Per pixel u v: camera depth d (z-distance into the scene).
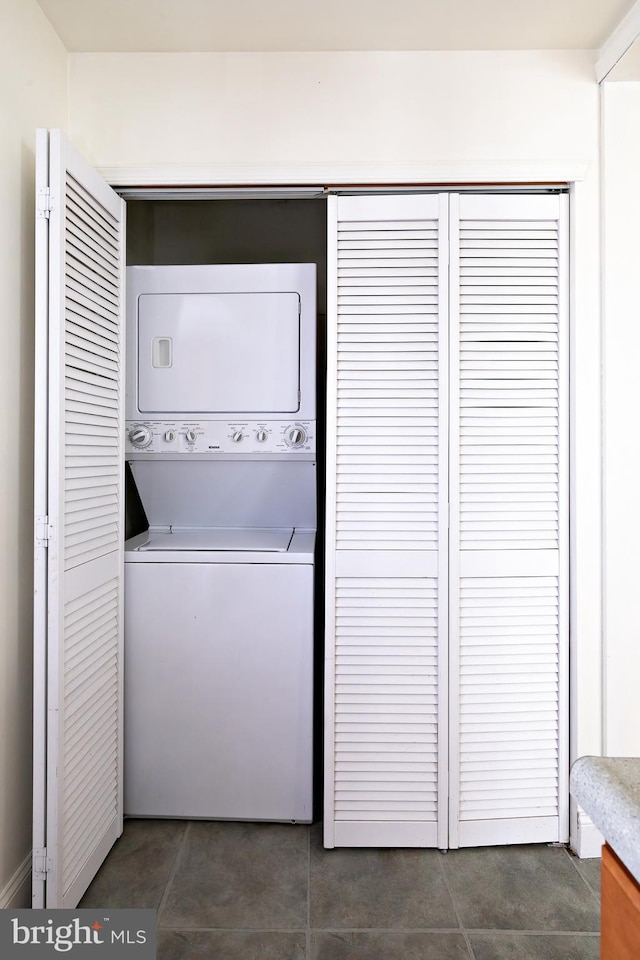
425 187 2.01
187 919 1.69
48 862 1.54
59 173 1.52
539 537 2.01
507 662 2.01
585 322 1.98
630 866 0.60
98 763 1.85
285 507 2.52
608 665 1.98
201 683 2.09
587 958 1.58
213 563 2.08
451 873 1.89
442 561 1.99
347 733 2.01
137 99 1.98
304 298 2.29
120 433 2.02
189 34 1.89
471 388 2.00
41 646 1.54
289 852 1.98
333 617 2.00
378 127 1.97
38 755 1.54
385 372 2.00
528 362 2.00
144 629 2.09
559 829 2.03
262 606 2.08
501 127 1.97
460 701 2.01
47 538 1.54
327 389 1.99
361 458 2.00
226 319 2.30
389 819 2.01
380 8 1.76
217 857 1.95
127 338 2.31
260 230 2.91
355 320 1.99
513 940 1.63
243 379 2.31
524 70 1.96
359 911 1.73
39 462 1.54
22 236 1.67
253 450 2.33
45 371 1.54
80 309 1.68
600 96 1.96
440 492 1.99
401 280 1.99
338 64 1.97
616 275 1.96
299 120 1.97
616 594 1.98
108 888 1.80
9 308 1.60
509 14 1.79
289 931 1.65
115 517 1.98
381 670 2.01
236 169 1.97
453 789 1.99
